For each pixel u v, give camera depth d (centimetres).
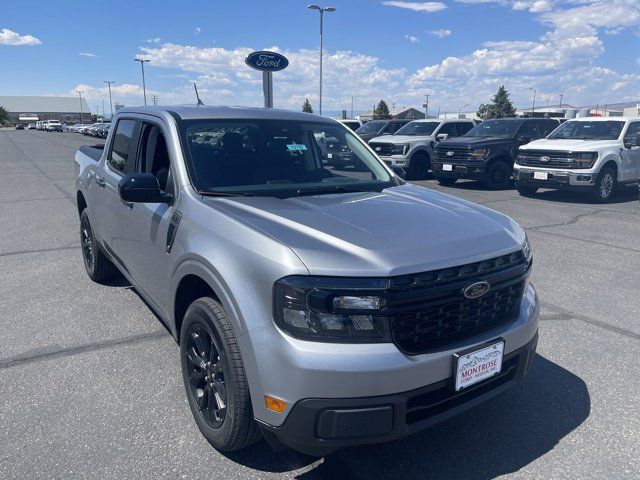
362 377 231
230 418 268
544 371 394
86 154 587
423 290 244
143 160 413
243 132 388
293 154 393
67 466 281
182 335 313
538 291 575
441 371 249
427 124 1781
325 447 238
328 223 280
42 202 1162
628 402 351
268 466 285
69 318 480
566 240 823
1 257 688
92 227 534
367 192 366
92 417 326
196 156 353
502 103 8838
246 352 252
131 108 479
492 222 310
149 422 322
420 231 277
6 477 272
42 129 10050
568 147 1203
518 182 1305
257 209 300
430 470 284
